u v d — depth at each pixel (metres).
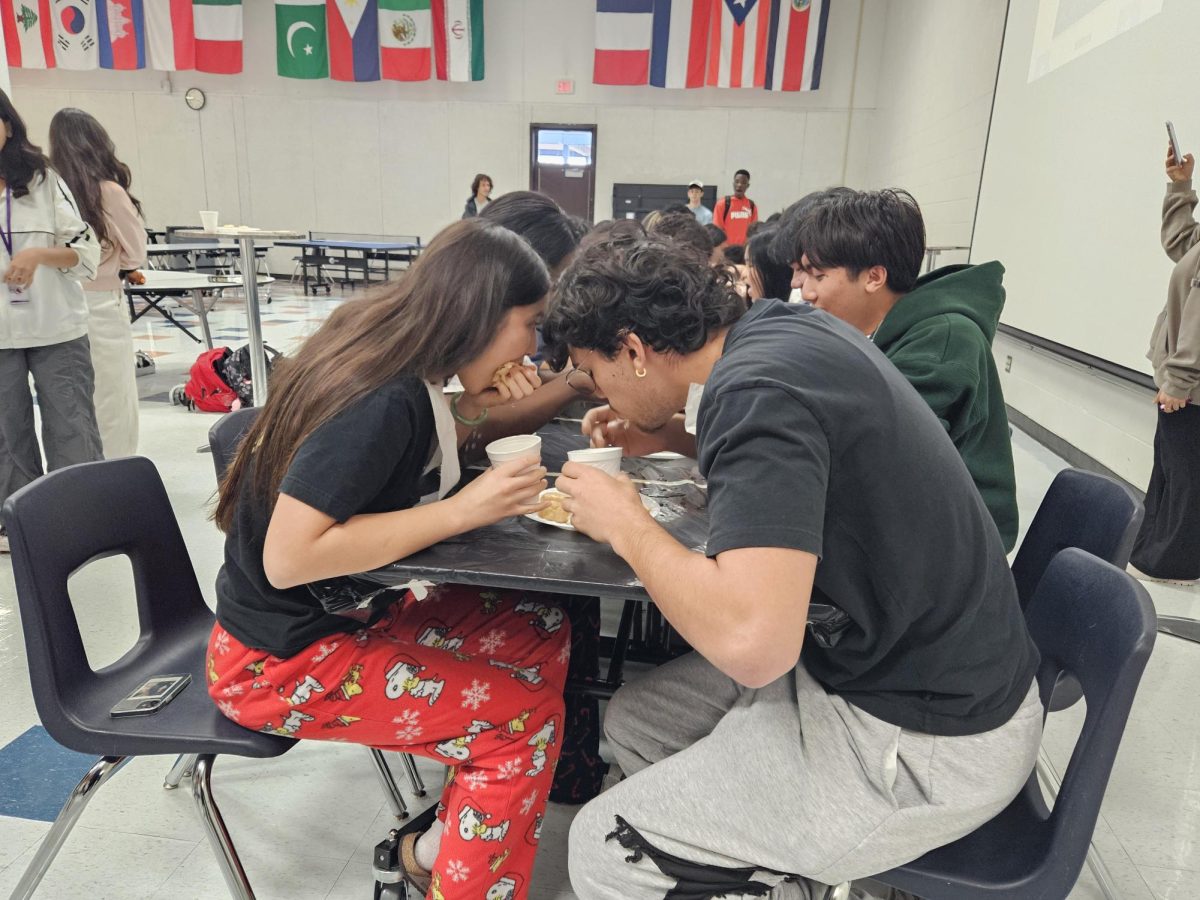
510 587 0.98
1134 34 3.62
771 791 0.95
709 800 0.97
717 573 0.78
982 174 5.84
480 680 1.14
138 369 5.69
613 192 11.03
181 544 1.45
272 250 11.80
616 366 1.05
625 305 0.99
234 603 1.13
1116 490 1.30
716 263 1.07
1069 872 0.90
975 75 6.21
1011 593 0.98
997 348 5.72
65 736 1.13
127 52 10.47
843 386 0.84
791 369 0.83
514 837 1.16
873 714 0.95
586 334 1.02
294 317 8.50
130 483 1.34
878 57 10.18
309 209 11.57
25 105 11.37
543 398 1.72
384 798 1.66
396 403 1.01
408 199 11.40
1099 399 3.99
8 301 2.52
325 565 0.98
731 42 9.90
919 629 0.92
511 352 1.11
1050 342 4.43
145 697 1.22
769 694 1.03
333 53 10.39
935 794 0.92
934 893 0.93
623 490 0.99
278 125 11.27
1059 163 4.44
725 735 1.01
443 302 1.03
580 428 1.87
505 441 1.18
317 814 1.60
